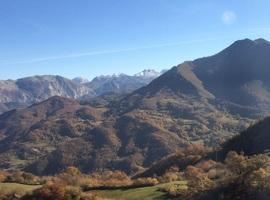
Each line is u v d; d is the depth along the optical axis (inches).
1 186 4461.1
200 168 5275.6
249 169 3142.2
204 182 3422.7
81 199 3811.5
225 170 3688.5
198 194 3304.6
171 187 3769.7
